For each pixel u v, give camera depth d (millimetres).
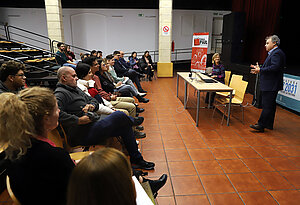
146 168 2457
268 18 7410
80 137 2047
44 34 10828
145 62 8281
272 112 3520
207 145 3064
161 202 1968
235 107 4918
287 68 6449
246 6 8320
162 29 8695
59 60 6031
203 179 2299
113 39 11594
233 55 7750
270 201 1974
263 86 3336
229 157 2742
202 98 5707
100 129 2049
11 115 860
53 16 7973
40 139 975
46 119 987
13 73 2238
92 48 11531
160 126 3777
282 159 2695
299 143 3125
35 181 914
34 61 5992
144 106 4984
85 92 2641
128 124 2283
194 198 2018
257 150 2922
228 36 7820
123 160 629
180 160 2672
